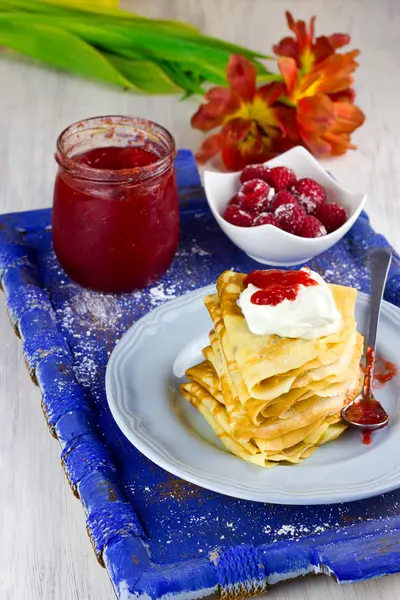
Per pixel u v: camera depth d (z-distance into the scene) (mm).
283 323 827
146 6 1401
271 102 1110
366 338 910
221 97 1113
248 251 987
